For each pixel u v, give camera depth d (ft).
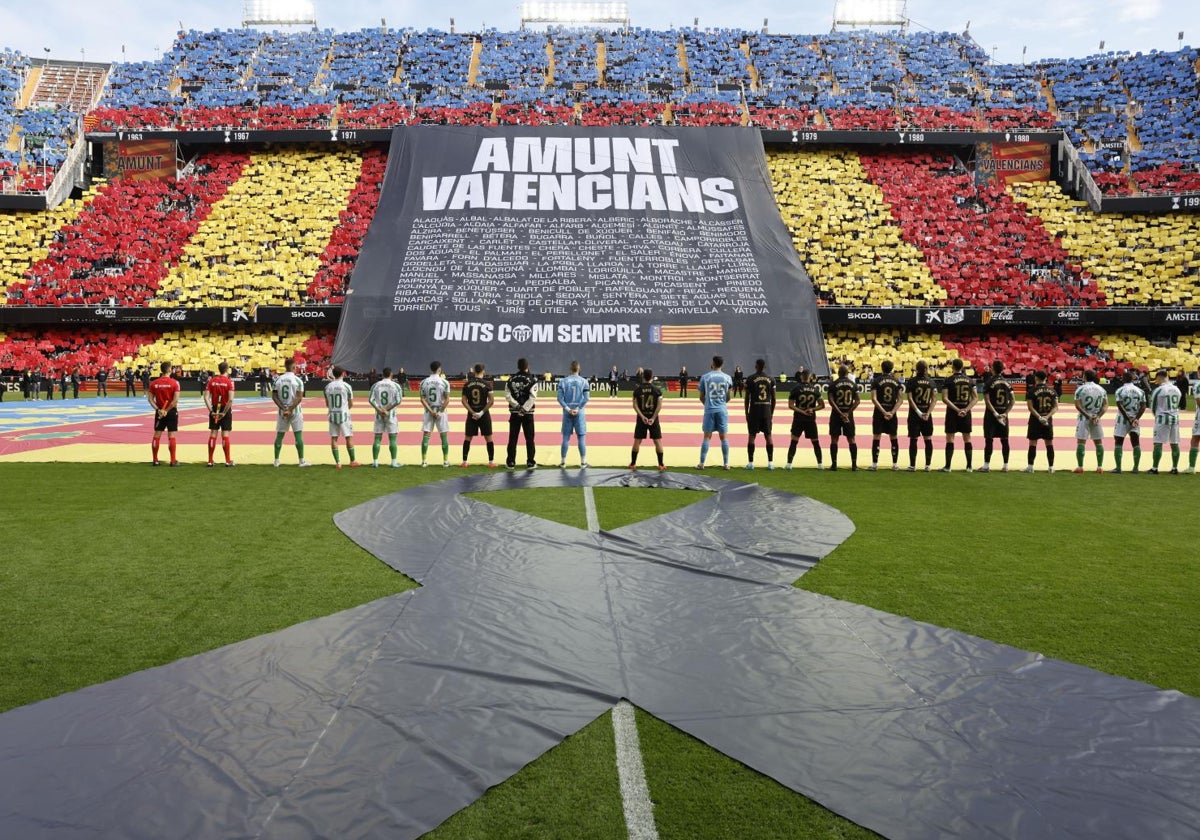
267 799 10.27
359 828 9.73
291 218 135.13
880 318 118.32
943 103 166.61
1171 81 161.89
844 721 12.69
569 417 41.91
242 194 139.33
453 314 117.08
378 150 148.77
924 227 134.62
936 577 21.40
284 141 143.33
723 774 11.27
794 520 28.07
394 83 174.50
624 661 15.02
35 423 65.98
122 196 137.18
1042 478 39.93
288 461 44.45
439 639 16.05
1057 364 116.98
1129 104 160.66
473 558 22.47
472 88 173.06
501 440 56.34
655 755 11.76
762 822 10.14
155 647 15.83
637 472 40.04
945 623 17.62
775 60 187.11
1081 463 42.09
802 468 43.55
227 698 13.26
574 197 130.52
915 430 42.47
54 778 10.73
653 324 117.39
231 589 19.84
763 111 159.74
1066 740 12.07
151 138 140.15
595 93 168.96
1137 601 19.39
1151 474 41.55
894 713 12.96
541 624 16.98
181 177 142.10
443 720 12.57
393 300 118.01
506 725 12.46
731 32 198.29
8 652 15.55
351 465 42.47
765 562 22.35
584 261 123.34
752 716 12.86
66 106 179.93
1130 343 120.57
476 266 122.01
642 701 13.38
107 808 10.02
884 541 25.63
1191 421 72.64
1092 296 121.19
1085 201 136.77
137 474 38.96
